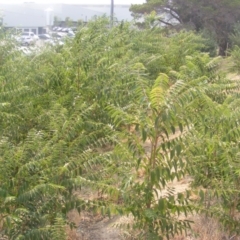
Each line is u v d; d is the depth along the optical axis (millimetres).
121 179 5012
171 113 4148
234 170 4832
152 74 10438
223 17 25922
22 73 7242
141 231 4754
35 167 4535
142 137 4270
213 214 4902
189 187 5488
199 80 4551
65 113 5660
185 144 4465
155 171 4387
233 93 7500
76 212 5730
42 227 4234
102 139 5219
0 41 7820
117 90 6922
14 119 6156
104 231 5430
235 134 5000
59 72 7566
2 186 4348
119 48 9016
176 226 4527
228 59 13258
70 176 4641
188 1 25516
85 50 7797
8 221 4051
